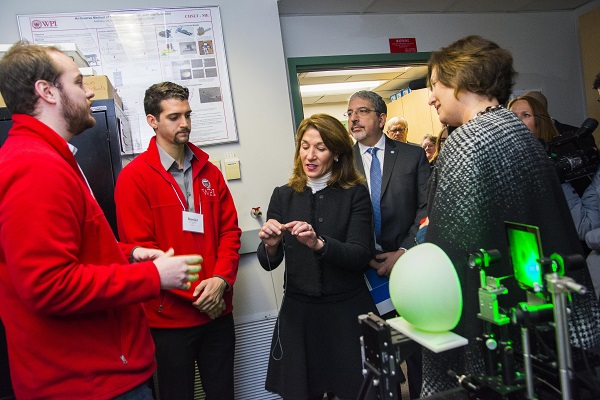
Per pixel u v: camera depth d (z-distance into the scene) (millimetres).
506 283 897
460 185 949
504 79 1046
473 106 1078
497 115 985
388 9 2945
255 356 2432
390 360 817
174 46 2393
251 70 2492
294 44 2848
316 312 1615
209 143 2432
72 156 1153
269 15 2520
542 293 719
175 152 1893
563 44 3379
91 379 1063
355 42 2949
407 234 2035
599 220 1817
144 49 2361
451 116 1131
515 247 800
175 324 1755
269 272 2465
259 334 2439
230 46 2467
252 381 2422
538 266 722
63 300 973
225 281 1820
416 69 4348
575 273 910
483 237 917
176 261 1132
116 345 1129
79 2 2297
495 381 784
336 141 1679
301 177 1784
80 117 1186
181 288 1143
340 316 1595
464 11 3152
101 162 1848
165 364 1759
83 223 1109
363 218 1685
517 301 891
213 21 2436
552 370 754
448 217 964
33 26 2242
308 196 1724
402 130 3455
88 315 1089
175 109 1816
